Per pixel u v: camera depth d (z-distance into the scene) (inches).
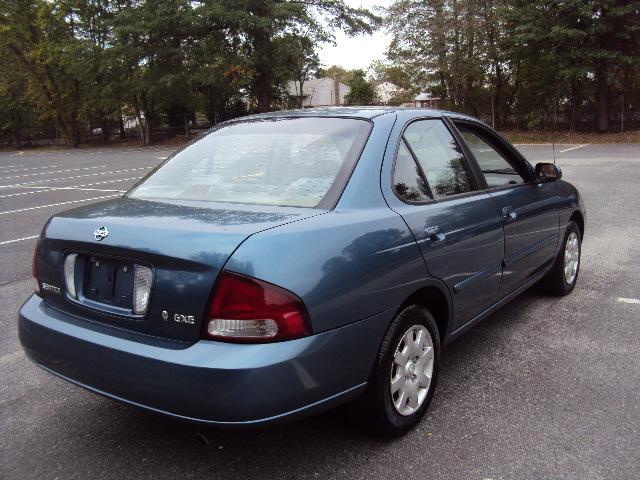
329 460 108.1
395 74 1360.7
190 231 93.2
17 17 1797.5
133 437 118.8
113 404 134.1
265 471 105.3
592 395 131.3
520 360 151.1
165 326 92.5
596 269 235.6
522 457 107.8
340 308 94.7
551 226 179.9
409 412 115.2
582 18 1026.7
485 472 103.5
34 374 151.9
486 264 138.7
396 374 111.4
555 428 117.6
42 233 115.8
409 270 109.6
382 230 106.0
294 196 109.8
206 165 128.3
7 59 1866.4
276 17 1386.6
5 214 440.1
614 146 948.0
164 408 91.1
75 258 107.0
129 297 98.3
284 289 87.9
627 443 111.7
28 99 1983.3
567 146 991.6
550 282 197.3
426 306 125.6
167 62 1497.3
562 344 160.9
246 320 87.0
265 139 128.4
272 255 88.9
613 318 179.9
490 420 121.2
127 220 102.1
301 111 140.3
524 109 1283.2
